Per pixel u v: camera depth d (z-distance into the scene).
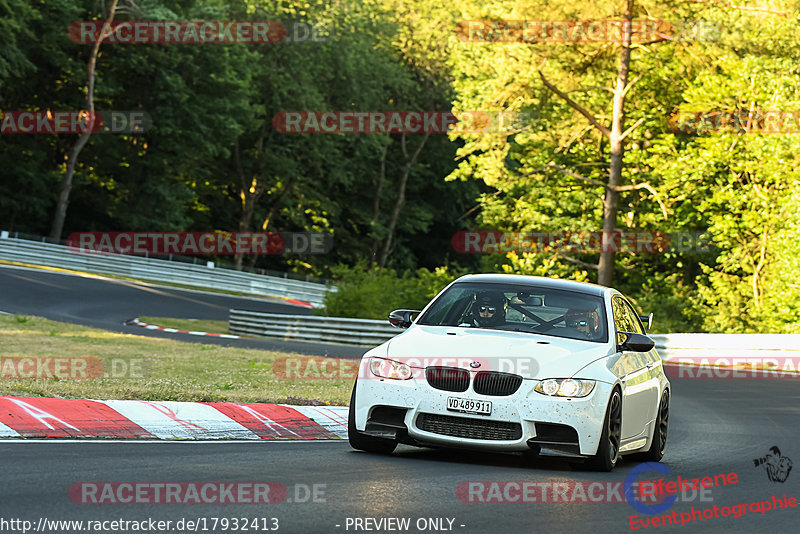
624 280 188.00
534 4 153.25
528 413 32.22
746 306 164.38
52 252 196.88
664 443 40.56
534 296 37.19
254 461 31.14
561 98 166.25
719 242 166.50
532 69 161.62
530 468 33.31
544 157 178.38
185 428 38.34
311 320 122.75
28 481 25.14
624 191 173.00
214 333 126.88
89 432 35.38
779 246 150.75
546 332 35.81
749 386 82.44
